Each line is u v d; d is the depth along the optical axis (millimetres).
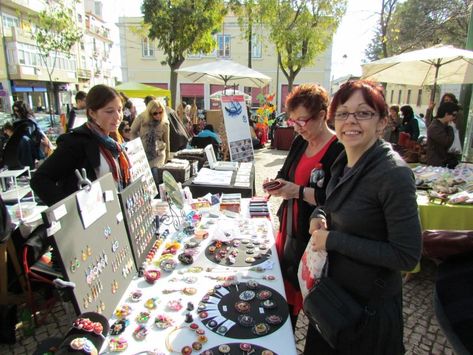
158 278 1490
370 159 1126
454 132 4867
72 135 1733
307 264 1342
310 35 12102
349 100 1148
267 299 1336
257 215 2322
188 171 3492
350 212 1156
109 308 1185
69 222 1006
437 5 11477
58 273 2258
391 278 1177
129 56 23016
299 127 1776
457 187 3439
